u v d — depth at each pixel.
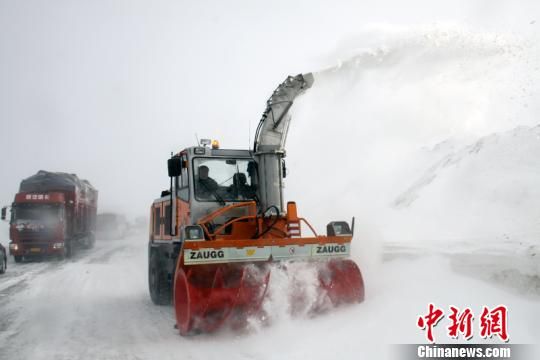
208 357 5.49
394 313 6.46
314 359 5.13
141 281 13.55
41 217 21.77
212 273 6.48
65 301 10.12
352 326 6.21
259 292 6.36
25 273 16.45
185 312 6.36
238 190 8.20
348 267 7.11
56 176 23.91
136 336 6.71
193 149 8.22
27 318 8.25
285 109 7.95
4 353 5.96
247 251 6.52
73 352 5.93
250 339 6.18
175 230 8.55
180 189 8.52
